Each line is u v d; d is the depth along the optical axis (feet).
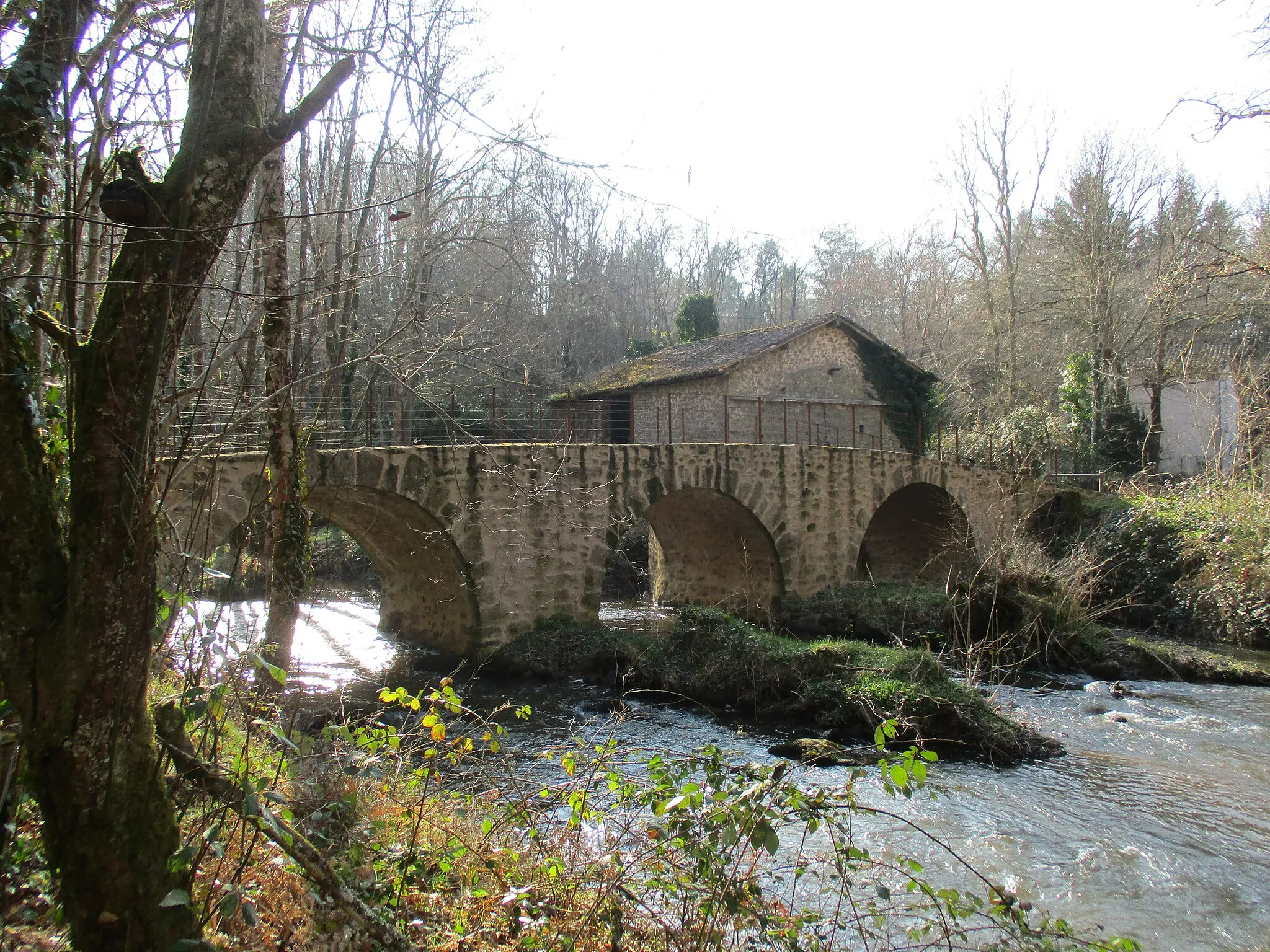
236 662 12.75
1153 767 32.76
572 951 12.25
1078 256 97.04
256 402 15.39
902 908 19.97
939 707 34.81
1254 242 79.05
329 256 45.93
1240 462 69.00
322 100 9.84
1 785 10.26
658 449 52.47
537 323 87.04
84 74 11.46
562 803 16.84
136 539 8.70
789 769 12.94
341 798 14.06
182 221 8.87
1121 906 22.36
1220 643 55.06
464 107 16.42
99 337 8.63
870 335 83.82
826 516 62.75
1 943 9.71
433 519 42.98
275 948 10.65
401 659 45.93
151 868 8.67
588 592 48.91
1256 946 20.66
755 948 13.71
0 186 10.82
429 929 12.23
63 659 8.36
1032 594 51.19
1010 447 87.40
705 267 159.94
